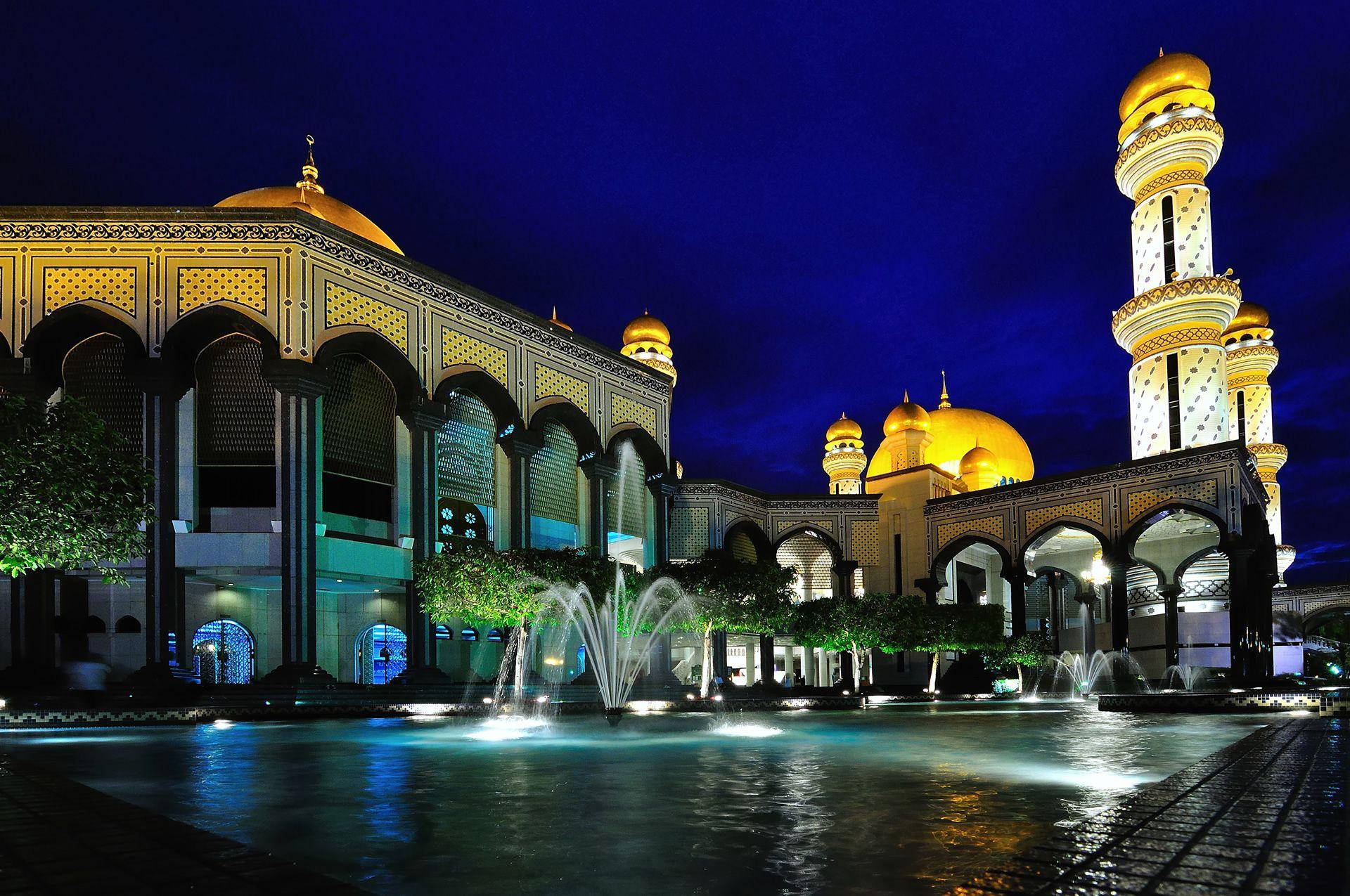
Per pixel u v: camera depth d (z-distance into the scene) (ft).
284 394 60.80
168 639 58.18
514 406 76.89
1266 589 95.91
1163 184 108.99
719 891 10.55
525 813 16.33
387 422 69.26
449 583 60.03
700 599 68.54
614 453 86.99
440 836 14.07
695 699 68.90
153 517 36.70
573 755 27.68
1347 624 165.07
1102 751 29.19
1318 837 10.62
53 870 10.20
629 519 90.38
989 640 92.38
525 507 76.59
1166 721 48.57
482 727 44.52
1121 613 94.07
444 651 75.36
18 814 13.83
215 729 42.27
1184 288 102.99
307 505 60.13
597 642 67.21
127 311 60.64
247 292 61.46
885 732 39.91
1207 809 12.69
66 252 60.95
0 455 29.55
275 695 54.90
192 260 61.52
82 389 62.64
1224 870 9.00
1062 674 112.98
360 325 65.57
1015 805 17.08
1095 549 124.06
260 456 62.54
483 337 75.25
